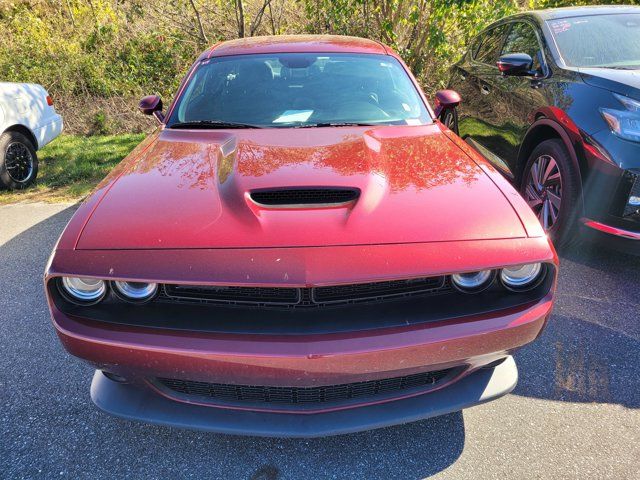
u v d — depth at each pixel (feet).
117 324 5.35
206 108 9.29
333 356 5.03
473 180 6.55
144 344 5.17
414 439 6.58
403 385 5.88
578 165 9.96
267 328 5.19
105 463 6.30
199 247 5.27
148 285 5.30
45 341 8.80
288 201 5.98
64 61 27.63
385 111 9.11
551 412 6.98
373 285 5.33
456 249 5.31
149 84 27.58
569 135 10.17
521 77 12.74
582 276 10.55
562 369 7.82
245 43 11.19
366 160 6.89
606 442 6.47
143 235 5.48
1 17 32.83
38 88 18.76
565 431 6.66
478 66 16.26
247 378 5.22
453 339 5.25
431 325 5.29
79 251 5.39
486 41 16.81
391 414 5.78
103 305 5.48
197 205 5.94
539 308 5.57
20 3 33.47
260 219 5.57
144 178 6.77
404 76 10.09
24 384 7.73
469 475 6.06
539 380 7.59
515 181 12.78
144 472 6.17
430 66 25.62
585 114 9.89
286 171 6.54
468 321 5.36
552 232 11.03
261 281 4.97
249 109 9.13
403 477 6.06
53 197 16.79
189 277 5.05
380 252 5.19
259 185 6.17
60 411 7.17
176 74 27.96
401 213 5.72
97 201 6.26
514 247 5.43
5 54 28.07
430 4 24.45
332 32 26.22
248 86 9.60
